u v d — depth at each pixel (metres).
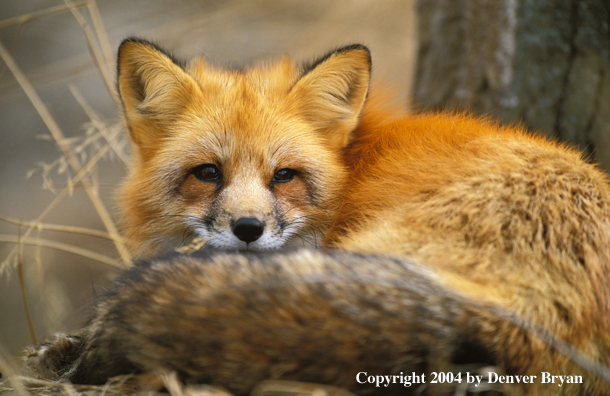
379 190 6.73
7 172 17.55
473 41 9.78
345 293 4.46
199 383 4.49
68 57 18.11
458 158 6.43
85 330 5.99
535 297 4.86
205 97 7.72
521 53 9.18
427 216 5.83
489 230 5.45
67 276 13.78
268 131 7.44
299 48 16.48
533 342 4.60
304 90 7.80
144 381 4.58
